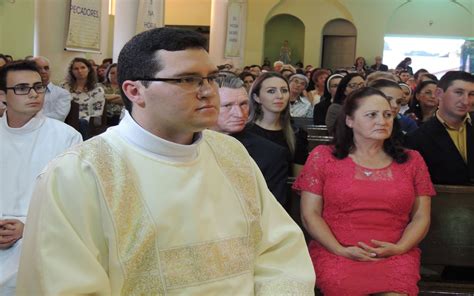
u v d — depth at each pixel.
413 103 5.89
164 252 1.42
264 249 1.67
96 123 6.28
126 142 1.50
